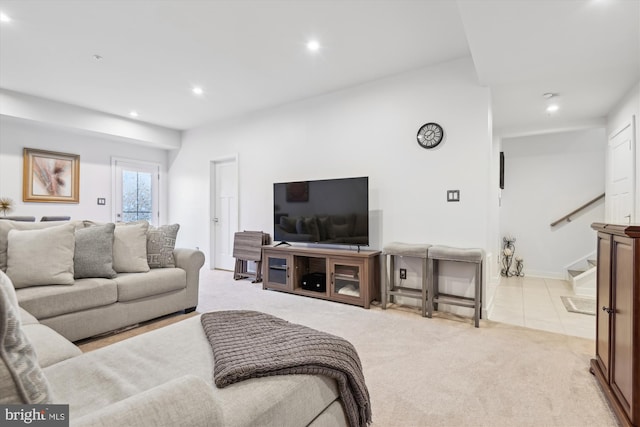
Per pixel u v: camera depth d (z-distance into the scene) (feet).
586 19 6.71
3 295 1.87
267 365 3.34
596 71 9.23
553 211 16.52
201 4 7.64
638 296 4.42
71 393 3.06
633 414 4.42
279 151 14.84
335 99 13.02
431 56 10.20
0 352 1.84
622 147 11.54
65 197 15.93
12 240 7.39
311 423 3.46
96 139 17.13
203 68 11.07
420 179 11.00
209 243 17.98
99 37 9.11
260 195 15.57
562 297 12.46
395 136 11.51
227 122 16.98
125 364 3.65
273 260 13.20
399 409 5.17
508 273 17.04
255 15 8.06
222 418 2.29
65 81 12.17
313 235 12.55
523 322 9.45
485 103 9.98
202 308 10.65
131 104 14.76
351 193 11.54
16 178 14.40
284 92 13.21
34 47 9.66
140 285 8.69
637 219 10.31
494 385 5.90
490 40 7.57
